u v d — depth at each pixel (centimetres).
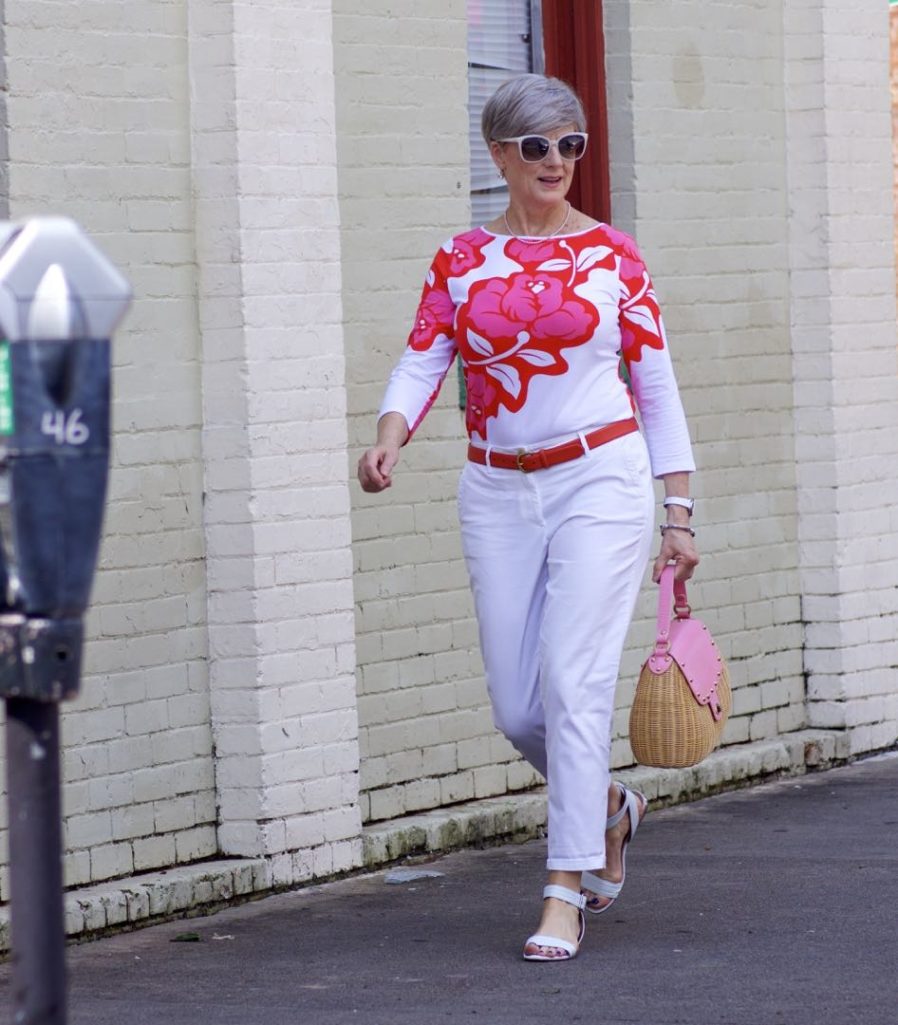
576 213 1266
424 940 1333
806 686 1947
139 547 1430
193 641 1467
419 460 1631
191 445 1460
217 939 1357
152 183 1432
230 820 1479
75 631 717
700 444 1845
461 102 1659
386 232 1608
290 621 1482
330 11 1498
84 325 705
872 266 1950
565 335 1224
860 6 1933
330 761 1509
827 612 1931
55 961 720
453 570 1656
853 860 1530
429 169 1638
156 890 1399
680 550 1268
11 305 697
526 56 1783
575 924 1262
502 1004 1169
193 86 1450
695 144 1841
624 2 1781
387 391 1270
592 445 1233
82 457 712
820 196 1912
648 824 1694
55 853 721
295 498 1483
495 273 1240
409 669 1623
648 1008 1151
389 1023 1142
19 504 705
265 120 1459
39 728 720
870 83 1945
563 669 1224
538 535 1242
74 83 1384
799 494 1934
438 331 1269
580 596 1223
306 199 1485
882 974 1211
